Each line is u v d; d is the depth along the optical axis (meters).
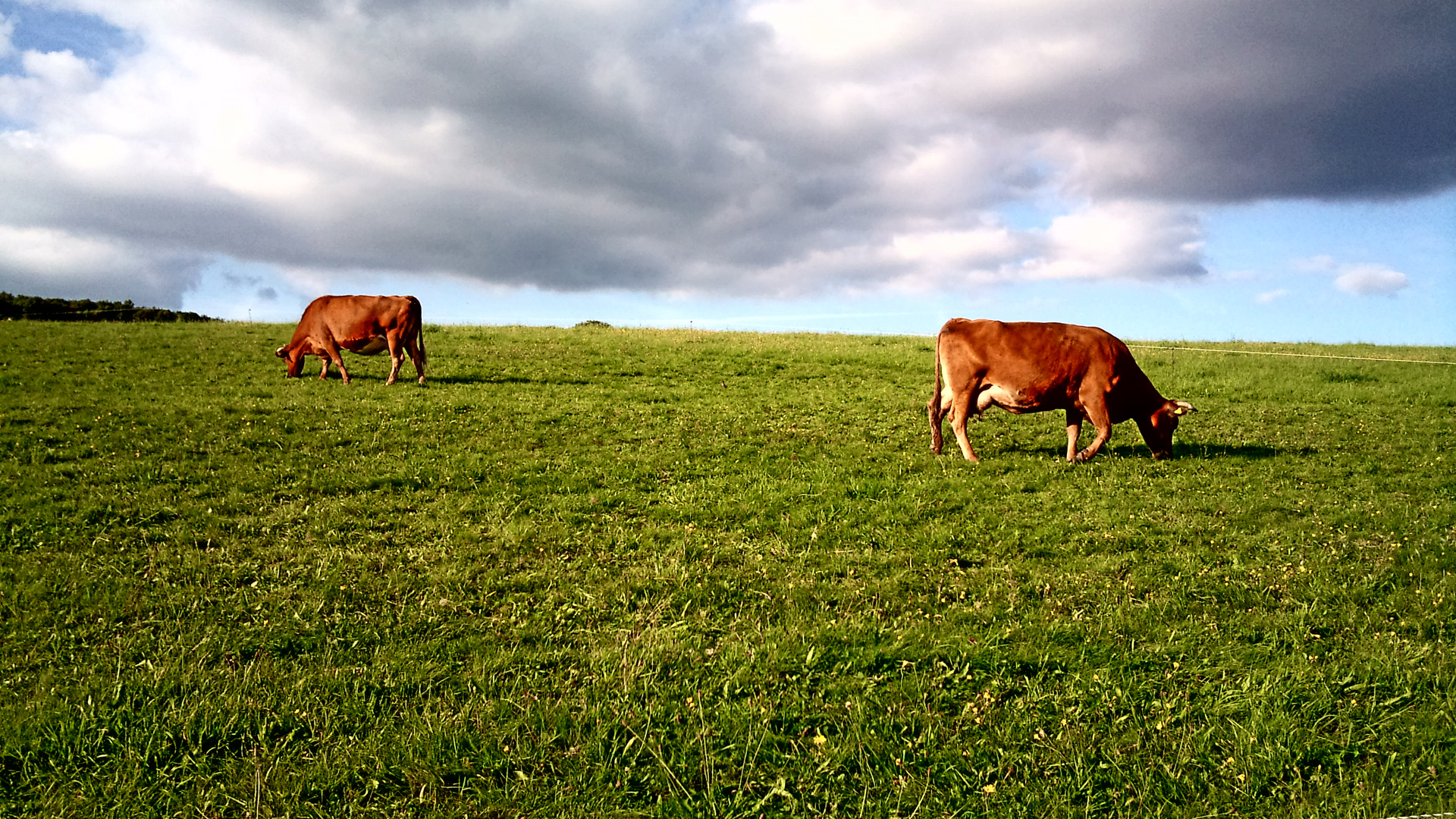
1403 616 7.87
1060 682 6.57
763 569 9.09
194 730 5.74
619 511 11.30
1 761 5.44
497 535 10.20
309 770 5.36
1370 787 5.27
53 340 26.94
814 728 5.95
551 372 25.47
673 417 18.31
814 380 25.62
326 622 7.65
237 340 29.44
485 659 6.93
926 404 21.27
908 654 6.99
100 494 11.27
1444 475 14.02
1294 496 12.33
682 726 5.91
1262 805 5.16
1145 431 15.03
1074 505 11.71
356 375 23.28
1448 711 6.07
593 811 5.05
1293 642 7.27
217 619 7.71
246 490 11.84
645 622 7.77
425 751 5.53
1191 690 6.46
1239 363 30.36
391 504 11.38
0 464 12.50
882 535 10.28
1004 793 5.25
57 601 8.00
